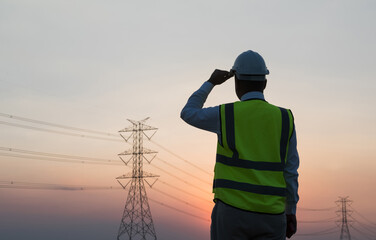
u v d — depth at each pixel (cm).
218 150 308
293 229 325
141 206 6756
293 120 312
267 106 310
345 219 10206
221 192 296
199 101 327
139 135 6988
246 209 288
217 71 334
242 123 303
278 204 293
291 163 312
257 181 291
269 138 301
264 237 293
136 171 6838
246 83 317
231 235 293
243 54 323
